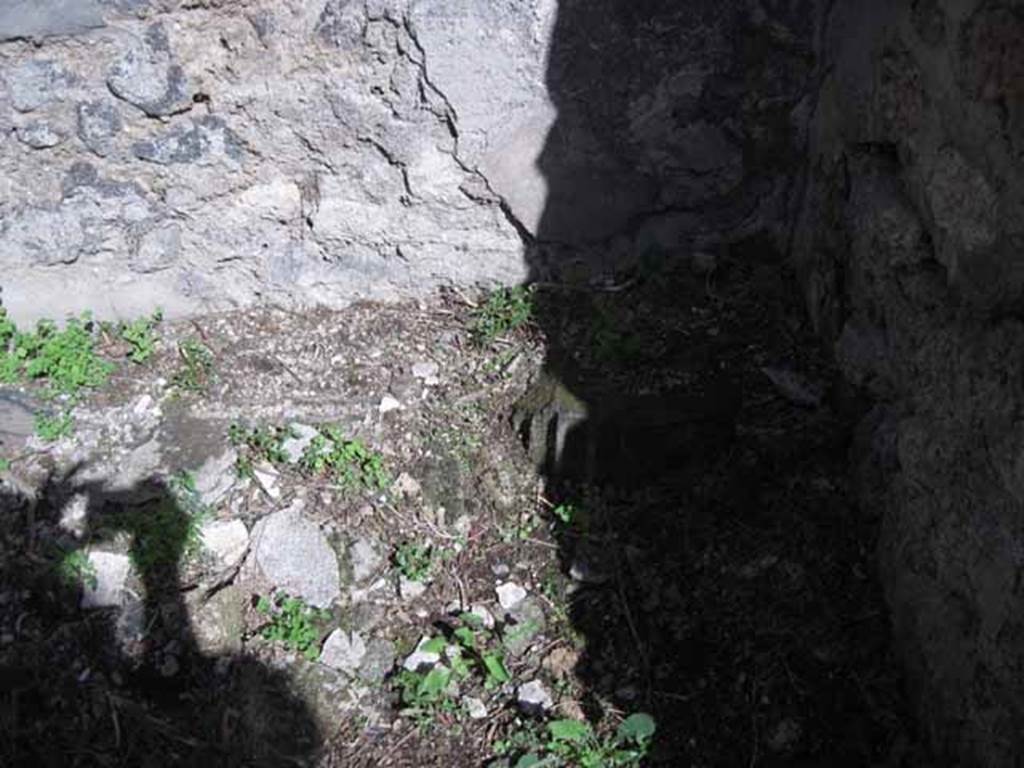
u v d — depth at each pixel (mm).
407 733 1873
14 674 1893
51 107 2072
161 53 2061
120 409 2141
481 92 2158
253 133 2152
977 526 1611
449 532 2064
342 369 2227
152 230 2207
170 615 1938
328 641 1945
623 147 2242
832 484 2020
